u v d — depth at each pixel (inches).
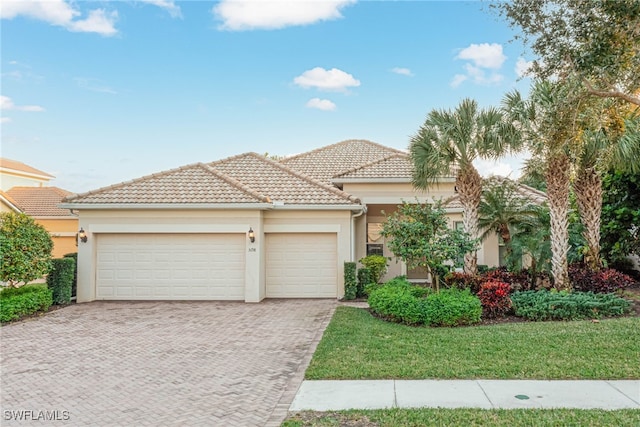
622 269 695.7
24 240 552.4
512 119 550.9
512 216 650.2
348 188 803.4
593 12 332.8
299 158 970.7
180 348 386.6
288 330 452.1
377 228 882.1
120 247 649.0
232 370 323.3
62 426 231.5
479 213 657.6
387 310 478.3
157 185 677.9
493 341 370.6
